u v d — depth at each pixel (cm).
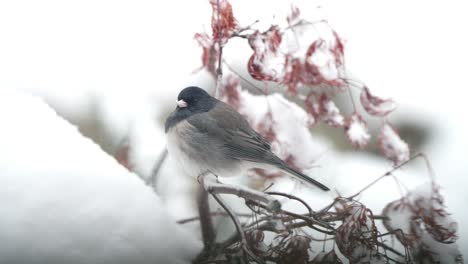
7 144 299
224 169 314
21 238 295
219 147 313
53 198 297
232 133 313
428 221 306
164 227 300
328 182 326
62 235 296
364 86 310
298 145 313
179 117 314
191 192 317
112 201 299
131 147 319
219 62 311
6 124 301
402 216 307
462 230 317
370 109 310
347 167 328
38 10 352
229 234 313
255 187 319
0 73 335
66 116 326
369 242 303
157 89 334
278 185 323
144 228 299
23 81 333
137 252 298
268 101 314
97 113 325
